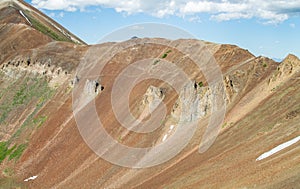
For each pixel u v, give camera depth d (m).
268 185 26.67
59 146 62.38
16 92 89.19
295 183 24.70
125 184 42.25
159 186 37.03
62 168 55.47
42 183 56.00
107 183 44.84
